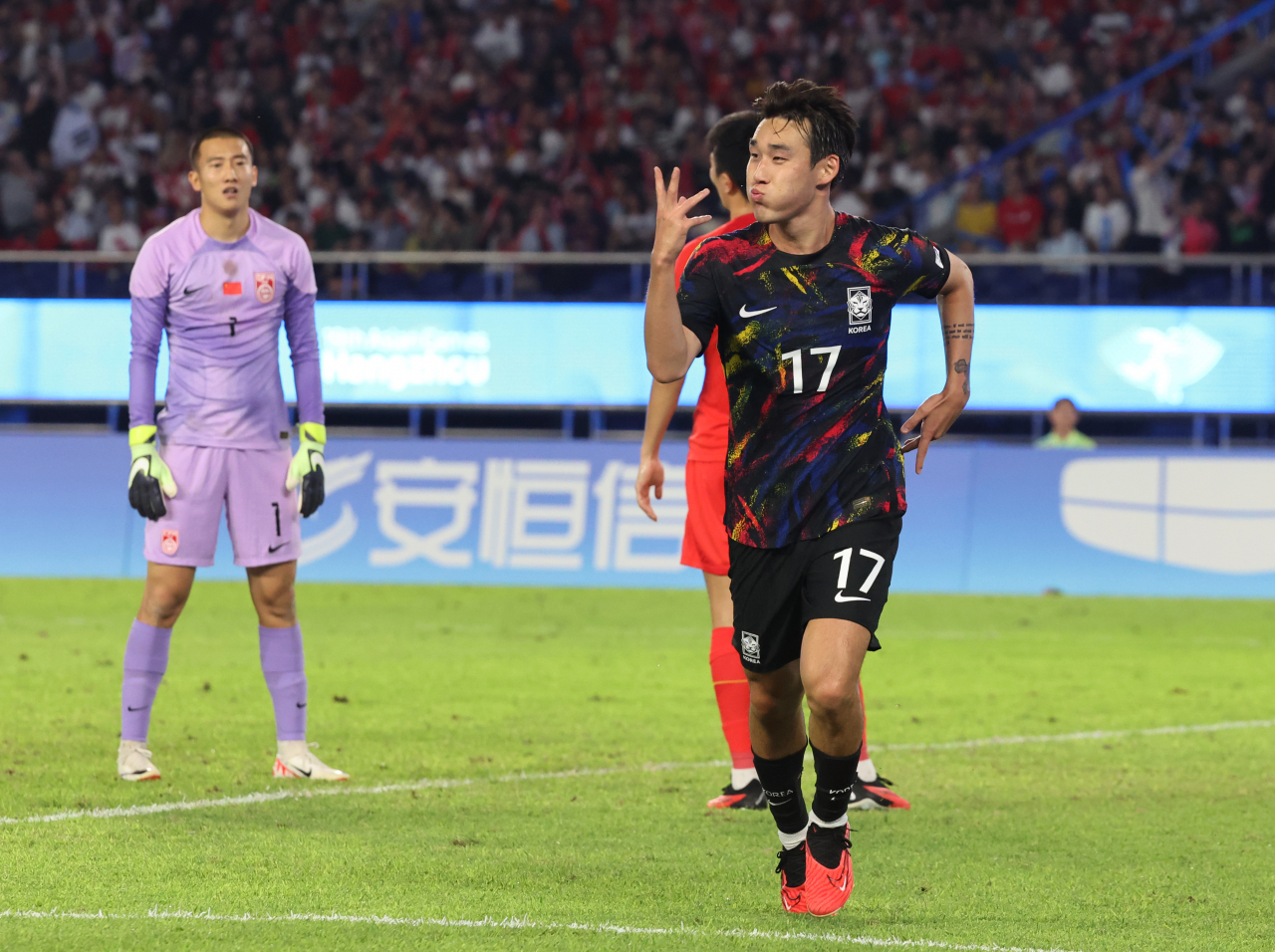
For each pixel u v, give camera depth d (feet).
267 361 65.92
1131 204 208.13
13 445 165.37
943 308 46.21
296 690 65.92
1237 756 73.77
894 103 231.71
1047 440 160.76
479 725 80.48
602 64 244.01
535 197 217.56
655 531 158.92
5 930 40.42
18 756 68.69
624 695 92.22
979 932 42.14
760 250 43.91
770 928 42.16
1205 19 241.76
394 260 179.73
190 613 135.95
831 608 41.83
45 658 105.29
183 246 64.59
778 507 43.16
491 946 39.58
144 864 48.49
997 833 56.39
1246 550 154.10
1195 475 155.33
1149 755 73.97
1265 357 165.68
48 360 175.42
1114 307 166.81
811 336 43.06
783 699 44.50
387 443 163.32
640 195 225.97
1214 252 200.03
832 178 43.19
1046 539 157.38
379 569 160.86
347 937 40.22
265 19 255.09
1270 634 128.88
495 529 160.66
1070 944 41.01
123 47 254.06
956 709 89.15
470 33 250.57
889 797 61.52
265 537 65.36
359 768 67.82
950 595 155.74
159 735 75.25
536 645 116.67
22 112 248.11
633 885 47.11
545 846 52.60
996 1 244.63
